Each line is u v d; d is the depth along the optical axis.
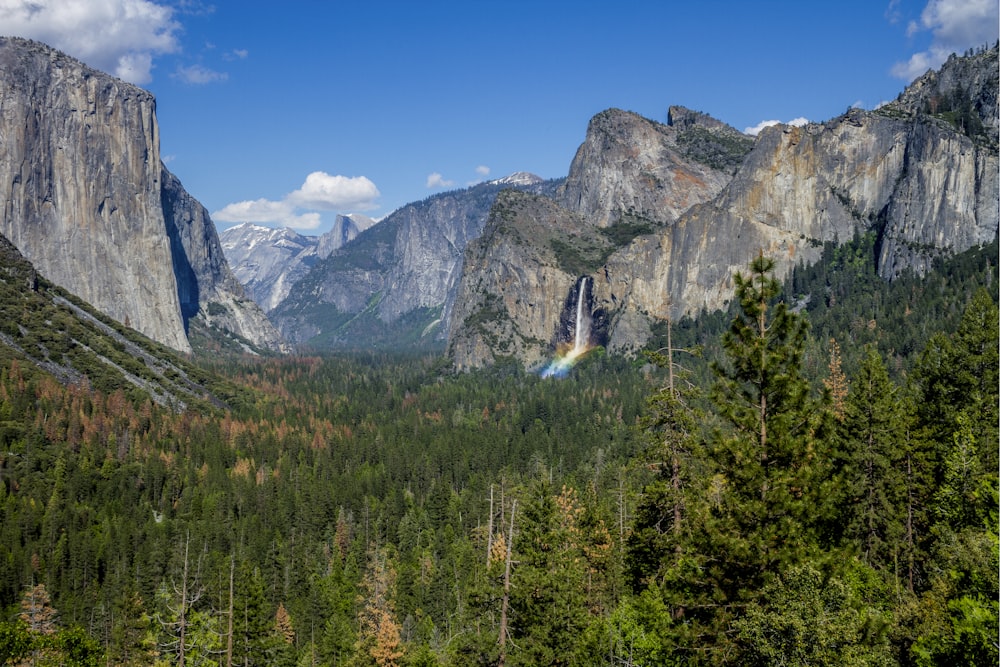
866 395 56.75
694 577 37.44
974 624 34.88
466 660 49.19
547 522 55.88
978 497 44.16
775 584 32.44
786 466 38.16
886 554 53.47
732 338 40.47
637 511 46.97
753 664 33.53
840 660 29.77
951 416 59.41
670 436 45.78
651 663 41.34
